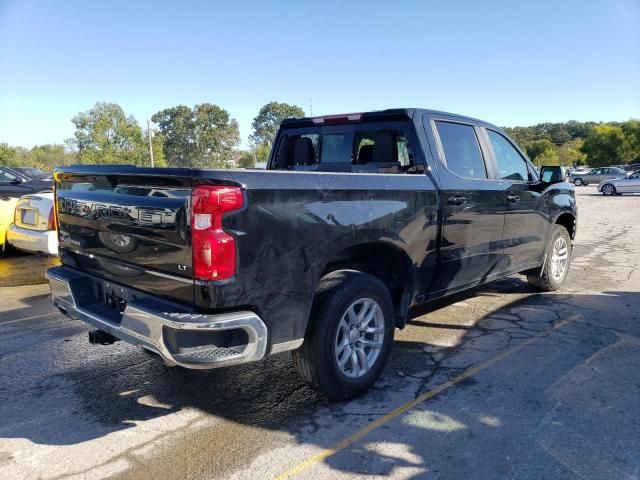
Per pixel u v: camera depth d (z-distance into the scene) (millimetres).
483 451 2932
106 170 3277
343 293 3365
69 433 3186
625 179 29625
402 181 3811
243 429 3223
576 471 2740
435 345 4656
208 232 2711
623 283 7082
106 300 3520
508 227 5148
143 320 2898
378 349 3711
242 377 4023
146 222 3002
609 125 82062
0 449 3008
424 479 2686
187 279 2824
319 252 3188
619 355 4375
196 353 2781
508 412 3383
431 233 4082
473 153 4801
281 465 2822
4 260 9008
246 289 2840
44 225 7160
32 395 3709
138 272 3152
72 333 5062
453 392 3691
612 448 2949
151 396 3697
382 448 2977
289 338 3094
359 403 3547
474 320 5379
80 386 3861
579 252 9859
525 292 6523
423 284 4141
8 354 4500
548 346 4598
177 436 3143
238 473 2752
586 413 3359
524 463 2812
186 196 2773
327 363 3350
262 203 2879
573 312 5641
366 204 3484
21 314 5715
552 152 90562
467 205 4449
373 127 4605
